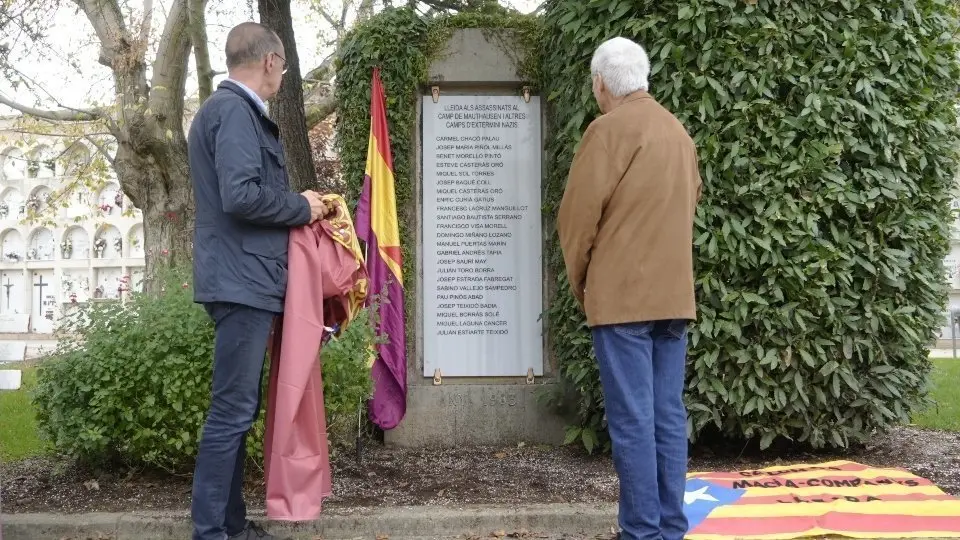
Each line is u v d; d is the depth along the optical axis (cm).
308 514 345
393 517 416
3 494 467
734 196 511
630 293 333
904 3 532
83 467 519
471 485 487
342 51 649
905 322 522
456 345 618
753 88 507
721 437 574
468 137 624
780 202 507
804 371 518
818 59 518
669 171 337
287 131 762
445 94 627
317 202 357
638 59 354
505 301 620
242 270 339
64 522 409
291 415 338
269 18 741
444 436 606
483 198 622
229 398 342
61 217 2902
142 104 1070
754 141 506
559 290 591
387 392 587
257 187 333
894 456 554
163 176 1105
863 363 528
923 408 550
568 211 340
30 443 625
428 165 623
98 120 1264
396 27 613
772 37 509
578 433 566
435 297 620
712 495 443
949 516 407
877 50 522
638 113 340
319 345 350
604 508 425
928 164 541
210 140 344
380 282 586
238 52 358
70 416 462
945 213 549
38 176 2944
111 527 411
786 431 528
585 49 541
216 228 343
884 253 512
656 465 339
